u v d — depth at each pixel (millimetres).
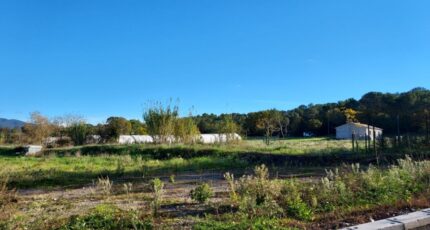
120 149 24656
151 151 22953
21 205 7902
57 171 14719
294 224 5602
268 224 5445
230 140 27453
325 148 23453
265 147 24500
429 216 5852
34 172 14258
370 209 6383
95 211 6215
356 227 5371
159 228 5488
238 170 14688
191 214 6480
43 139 37312
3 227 5289
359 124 60625
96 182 12000
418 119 24172
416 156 15117
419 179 8086
